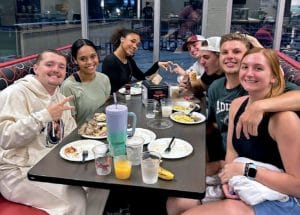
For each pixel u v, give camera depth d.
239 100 1.51
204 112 2.05
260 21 4.45
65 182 1.15
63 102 1.55
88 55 2.17
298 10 4.31
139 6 4.82
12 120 1.49
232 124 1.51
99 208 1.64
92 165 1.26
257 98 1.38
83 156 1.30
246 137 1.32
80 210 1.44
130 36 2.83
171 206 1.46
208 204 1.31
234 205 1.26
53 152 1.38
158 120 1.82
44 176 1.16
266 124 1.26
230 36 1.90
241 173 1.28
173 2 4.62
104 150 1.29
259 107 1.23
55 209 1.43
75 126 1.88
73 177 1.16
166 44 4.85
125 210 1.80
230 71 1.83
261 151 1.30
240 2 4.36
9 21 5.23
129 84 2.81
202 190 1.07
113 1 4.93
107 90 2.38
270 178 1.21
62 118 1.75
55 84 1.67
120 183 1.12
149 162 1.12
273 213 1.20
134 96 2.42
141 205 1.80
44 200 1.45
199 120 1.80
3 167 1.50
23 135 1.44
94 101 2.23
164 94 2.10
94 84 2.28
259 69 1.31
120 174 1.14
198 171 1.20
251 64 1.33
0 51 5.21
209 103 2.07
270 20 4.43
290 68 2.42
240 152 1.41
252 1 4.36
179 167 1.23
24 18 5.26
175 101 2.26
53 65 1.64
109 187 1.12
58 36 5.13
